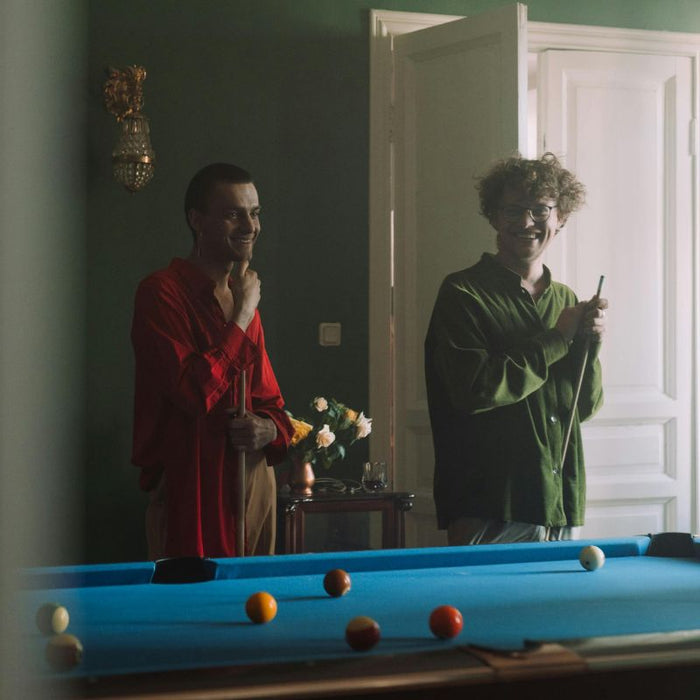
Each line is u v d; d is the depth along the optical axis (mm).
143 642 1465
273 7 4133
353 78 4199
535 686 1269
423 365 4082
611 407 4375
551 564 2186
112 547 3945
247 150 4105
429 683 1222
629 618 1638
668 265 4473
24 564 523
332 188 4184
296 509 3557
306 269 4156
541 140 4367
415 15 4238
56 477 555
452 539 3703
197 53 4059
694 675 1330
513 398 3629
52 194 554
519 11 3775
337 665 1257
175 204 4031
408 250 4129
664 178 4488
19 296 526
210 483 3283
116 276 3967
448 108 4004
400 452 4145
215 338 3393
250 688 1186
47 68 549
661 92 4504
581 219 4367
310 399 4148
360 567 2094
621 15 4473
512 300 3768
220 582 1968
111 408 3951
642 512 4445
